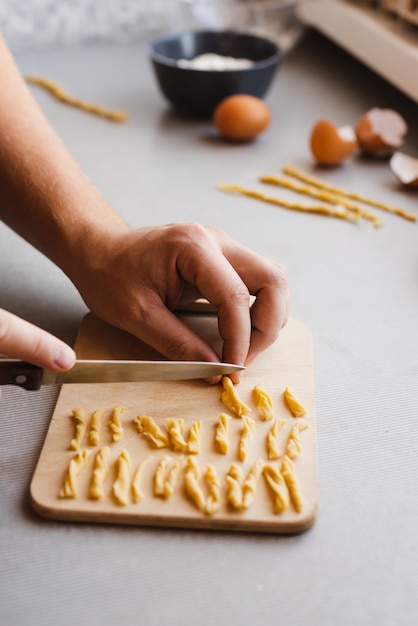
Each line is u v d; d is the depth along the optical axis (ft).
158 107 3.14
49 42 3.65
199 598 1.42
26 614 1.39
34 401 1.77
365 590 1.43
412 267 2.22
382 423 1.73
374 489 1.59
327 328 1.99
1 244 2.29
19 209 1.99
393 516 1.54
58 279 2.15
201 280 1.76
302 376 1.81
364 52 3.06
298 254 2.27
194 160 2.76
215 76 2.87
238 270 1.82
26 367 1.61
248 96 2.85
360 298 2.10
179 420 1.68
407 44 2.80
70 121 3.01
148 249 1.80
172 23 3.75
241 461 1.61
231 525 1.51
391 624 1.38
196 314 1.99
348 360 1.90
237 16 3.43
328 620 1.39
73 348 1.91
